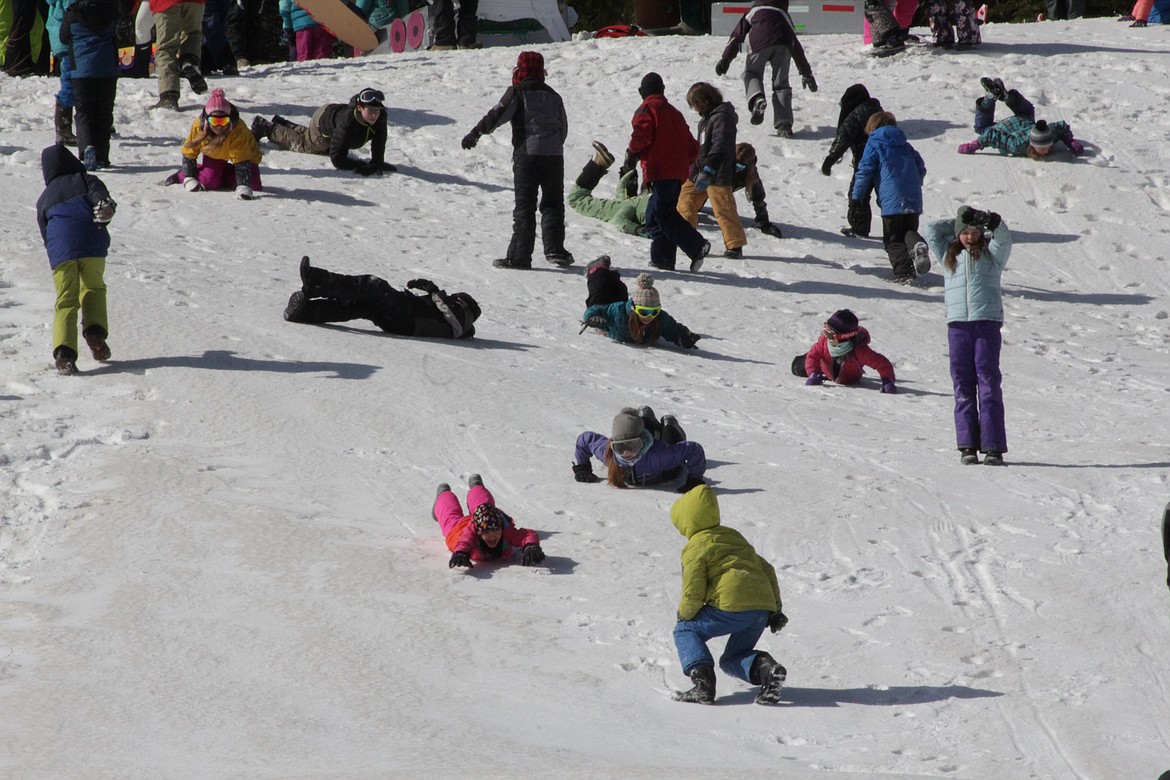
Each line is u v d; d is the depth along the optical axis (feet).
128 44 275.18
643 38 298.15
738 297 166.30
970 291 100.37
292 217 179.93
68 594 68.13
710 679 58.59
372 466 91.76
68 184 107.55
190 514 80.02
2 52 275.39
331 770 46.78
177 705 54.24
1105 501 89.92
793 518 84.02
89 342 107.24
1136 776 50.21
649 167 167.94
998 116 234.99
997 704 57.67
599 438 91.66
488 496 78.43
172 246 159.22
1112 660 62.75
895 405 123.65
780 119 231.71
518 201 168.66
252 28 297.33
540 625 66.74
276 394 104.17
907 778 46.75
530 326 144.66
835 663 62.85
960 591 72.38
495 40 336.49
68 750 48.52
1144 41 280.31
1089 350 153.89
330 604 67.97
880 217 208.23
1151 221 204.13
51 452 89.81
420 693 57.31
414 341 129.18
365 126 203.62
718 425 109.91
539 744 51.52
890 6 270.46
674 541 80.23
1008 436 112.98
